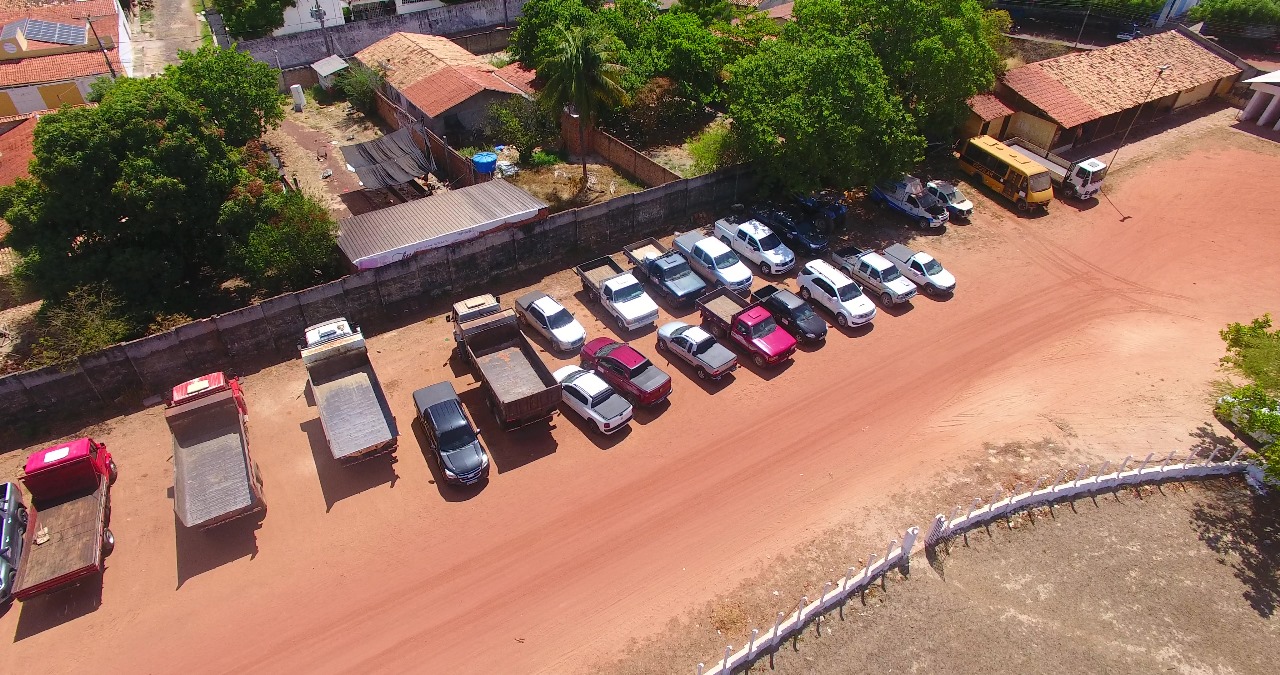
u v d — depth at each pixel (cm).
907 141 3734
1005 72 4712
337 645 1988
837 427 2688
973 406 2784
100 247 2955
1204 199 4147
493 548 2242
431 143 4516
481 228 3328
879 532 2305
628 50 4838
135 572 2162
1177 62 5050
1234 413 2631
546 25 4984
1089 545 2281
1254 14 5709
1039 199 3991
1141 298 3384
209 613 2061
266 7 5928
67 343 2650
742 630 2031
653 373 2761
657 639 2008
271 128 4859
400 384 2836
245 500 2284
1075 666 1961
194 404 2456
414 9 6788
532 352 2769
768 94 3725
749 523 2330
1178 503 2425
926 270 3412
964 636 2022
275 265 3142
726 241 3728
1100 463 2545
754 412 2755
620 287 3130
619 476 2486
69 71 5031
